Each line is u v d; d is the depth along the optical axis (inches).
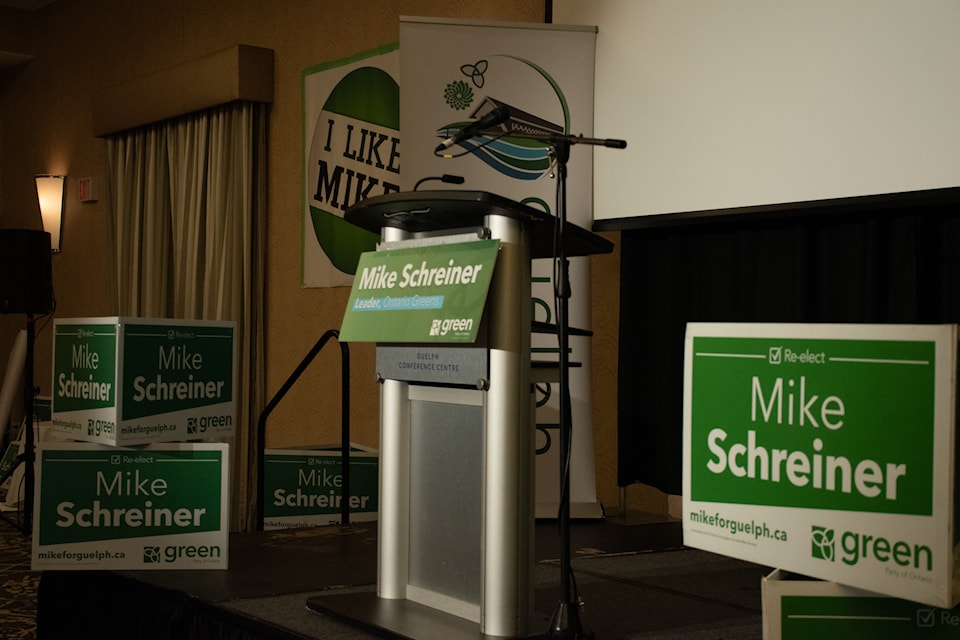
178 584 103.6
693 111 138.3
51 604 119.2
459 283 77.9
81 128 291.0
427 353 84.0
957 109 112.1
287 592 100.2
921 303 120.3
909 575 56.0
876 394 57.8
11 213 323.9
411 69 151.9
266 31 227.3
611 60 148.7
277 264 224.7
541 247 91.5
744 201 132.3
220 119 230.1
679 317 146.9
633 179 145.6
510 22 151.3
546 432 146.9
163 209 251.8
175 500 111.4
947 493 54.8
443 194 77.2
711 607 95.4
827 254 130.7
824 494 59.7
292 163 220.2
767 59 130.1
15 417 293.9
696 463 66.2
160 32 260.5
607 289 159.8
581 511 144.9
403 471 89.6
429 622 82.2
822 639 59.7
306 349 216.2
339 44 208.2
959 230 118.6
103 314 282.4
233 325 121.0
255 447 224.8
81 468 110.3
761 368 63.0
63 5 298.4
